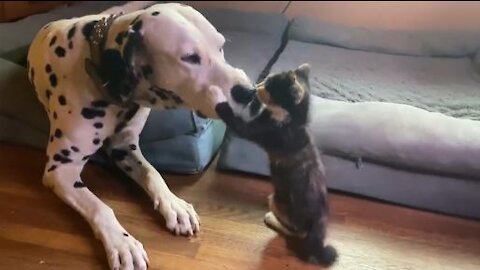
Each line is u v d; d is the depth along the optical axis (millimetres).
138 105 1772
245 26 2705
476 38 2553
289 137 1606
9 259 1693
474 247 1829
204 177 2062
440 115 1995
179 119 1974
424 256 1788
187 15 1615
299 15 2959
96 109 1751
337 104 2057
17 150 2150
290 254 1755
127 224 1838
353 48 2611
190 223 1812
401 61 2504
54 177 1811
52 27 1865
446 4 2738
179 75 1563
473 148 1869
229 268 1704
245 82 1576
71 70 1740
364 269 1730
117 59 1599
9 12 2863
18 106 2098
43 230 1799
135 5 2689
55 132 1808
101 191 1972
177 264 1707
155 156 2051
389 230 1878
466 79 2363
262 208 1931
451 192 1923
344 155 1968
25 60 2256
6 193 1941
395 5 2811
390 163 1940
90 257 1711
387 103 2037
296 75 1626
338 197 2006
